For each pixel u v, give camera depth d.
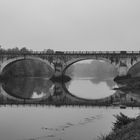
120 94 55.47
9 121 27.00
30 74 149.38
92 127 24.02
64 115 30.95
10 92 60.00
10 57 99.19
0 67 99.69
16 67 134.00
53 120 27.66
